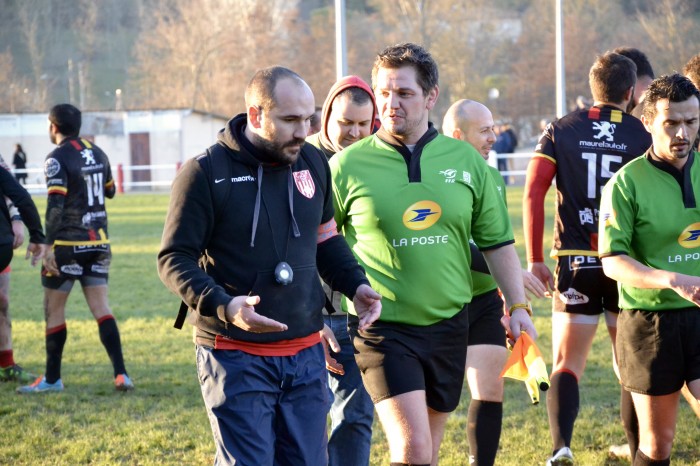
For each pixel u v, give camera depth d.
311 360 6.37
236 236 6.12
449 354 7.12
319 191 6.47
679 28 76.19
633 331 7.54
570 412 8.88
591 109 9.28
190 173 6.06
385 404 6.88
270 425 6.21
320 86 93.56
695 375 7.36
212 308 5.82
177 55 103.56
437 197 7.01
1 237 11.65
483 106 9.41
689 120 7.22
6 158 78.44
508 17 90.69
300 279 6.25
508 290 7.16
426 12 89.19
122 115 77.75
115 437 10.28
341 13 19.58
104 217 12.57
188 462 9.48
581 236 9.13
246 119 6.29
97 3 116.69
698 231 7.43
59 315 12.40
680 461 9.22
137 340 15.63
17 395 12.16
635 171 7.48
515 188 49.06
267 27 103.75
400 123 7.00
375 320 6.59
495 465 9.20
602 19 83.56
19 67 110.31
